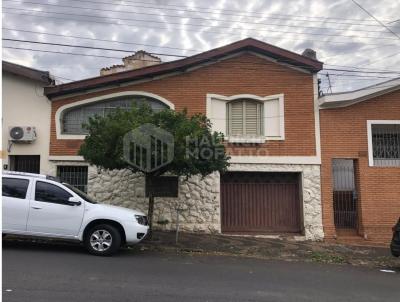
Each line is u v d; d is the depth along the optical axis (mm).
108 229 9195
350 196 14352
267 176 14352
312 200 13766
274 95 14070
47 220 9125
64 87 13711
